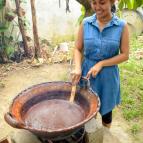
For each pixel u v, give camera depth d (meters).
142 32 5.59
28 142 2.04
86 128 2.12
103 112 2.35
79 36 2.23
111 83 2.25
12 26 4.75
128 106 3.30
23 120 1.81
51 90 2.04
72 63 3.39
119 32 2.06
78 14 5.39
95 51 2.14
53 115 1.88
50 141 1.97
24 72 4.34
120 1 2.86
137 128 2.96
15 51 4.81
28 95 1.95
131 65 4.23
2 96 3.72
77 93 2.02
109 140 2.33
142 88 3.63
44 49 5.01
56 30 5.36
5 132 3.00
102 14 2.00
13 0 4.67
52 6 5.18
